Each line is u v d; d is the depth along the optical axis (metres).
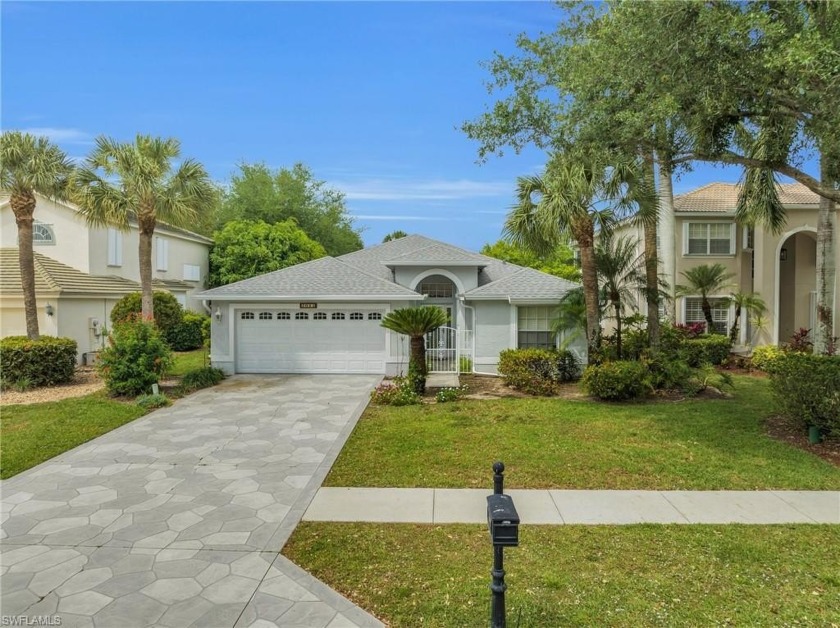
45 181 15.30
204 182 17.91
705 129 8.54
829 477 7.07
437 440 8.95
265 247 30.44
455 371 16.55
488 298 16.20
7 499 6.49
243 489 6.82
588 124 8.76
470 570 4.70
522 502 6.30
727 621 3.89
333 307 16.11
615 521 5.75
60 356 14.69
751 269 20.64
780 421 9.88
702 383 13.05
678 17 7.29
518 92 10.38
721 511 6.01
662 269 17.14
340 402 12.21
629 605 4.10
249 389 13.80
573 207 11.70
